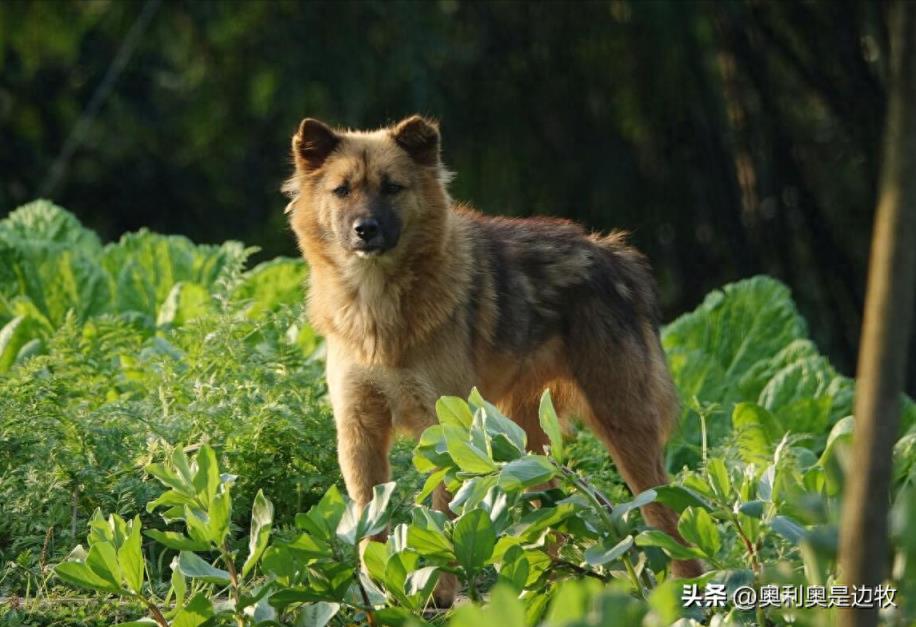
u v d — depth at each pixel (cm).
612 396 1122
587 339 1122
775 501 786
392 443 1092
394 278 1030
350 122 2638
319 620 805
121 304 1698
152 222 3172
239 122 2955
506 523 800
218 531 834
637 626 580
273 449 1120
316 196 1095
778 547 984
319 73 2636
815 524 754
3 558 1035
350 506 834
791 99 2678
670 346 1625
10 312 1571
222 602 885
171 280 1770
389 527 1064
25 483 1056
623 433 1124
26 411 1084
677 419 1177
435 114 2617
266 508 848
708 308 1647
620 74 2670
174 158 3130
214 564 992
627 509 792
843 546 517
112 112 3111
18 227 1920
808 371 1528
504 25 2730
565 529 816
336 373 1052
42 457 1055
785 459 906
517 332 1091
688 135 2614
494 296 1080
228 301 1311
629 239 2706
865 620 502
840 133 2548
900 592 647
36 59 2997
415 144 1084
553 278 1124
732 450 1215
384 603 844
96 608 945
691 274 2688
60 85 3167
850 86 2367
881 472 494
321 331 1077
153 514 1065
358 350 1035
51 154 3172
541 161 2748
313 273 1099
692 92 2550
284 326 1298
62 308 1667
